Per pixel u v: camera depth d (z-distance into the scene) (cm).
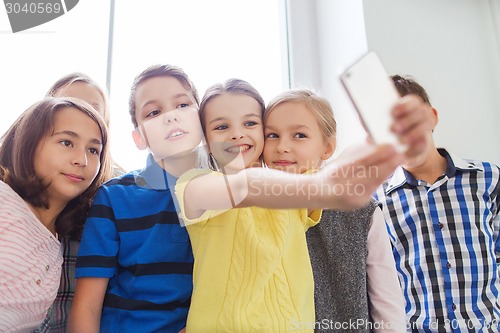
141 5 109
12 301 51
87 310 55
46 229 58
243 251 49
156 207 61
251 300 46
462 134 98
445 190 85
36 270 55
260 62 113
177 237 59
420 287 80
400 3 101
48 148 58
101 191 64
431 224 83
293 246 52
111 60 105
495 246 84
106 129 68
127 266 58
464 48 103
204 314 47
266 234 50
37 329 60
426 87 98
